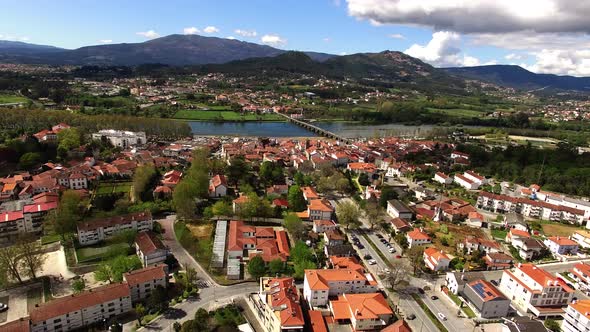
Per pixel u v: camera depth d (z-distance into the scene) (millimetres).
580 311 156625
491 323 167750
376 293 175750
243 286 187500
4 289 178500
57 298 167375
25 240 195375
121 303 163625
